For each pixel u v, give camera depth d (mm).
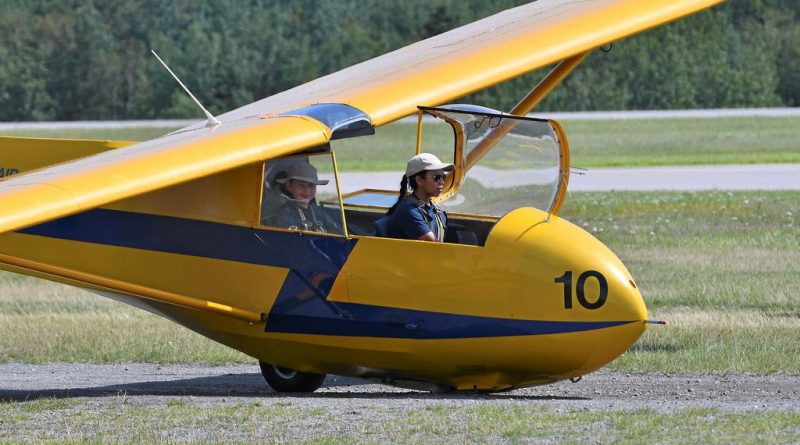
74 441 25938
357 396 34562
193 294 33906
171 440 26203
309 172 33062
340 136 33250
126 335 47188
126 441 26125
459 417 28141
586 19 39812
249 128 31641
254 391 36594
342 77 39250
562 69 42562
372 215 38000
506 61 36438
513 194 34562
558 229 31938
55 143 40344
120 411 30125
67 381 39156
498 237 31547
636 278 59219
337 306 32781
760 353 39531
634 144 160875
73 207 26328
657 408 30062
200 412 29688
